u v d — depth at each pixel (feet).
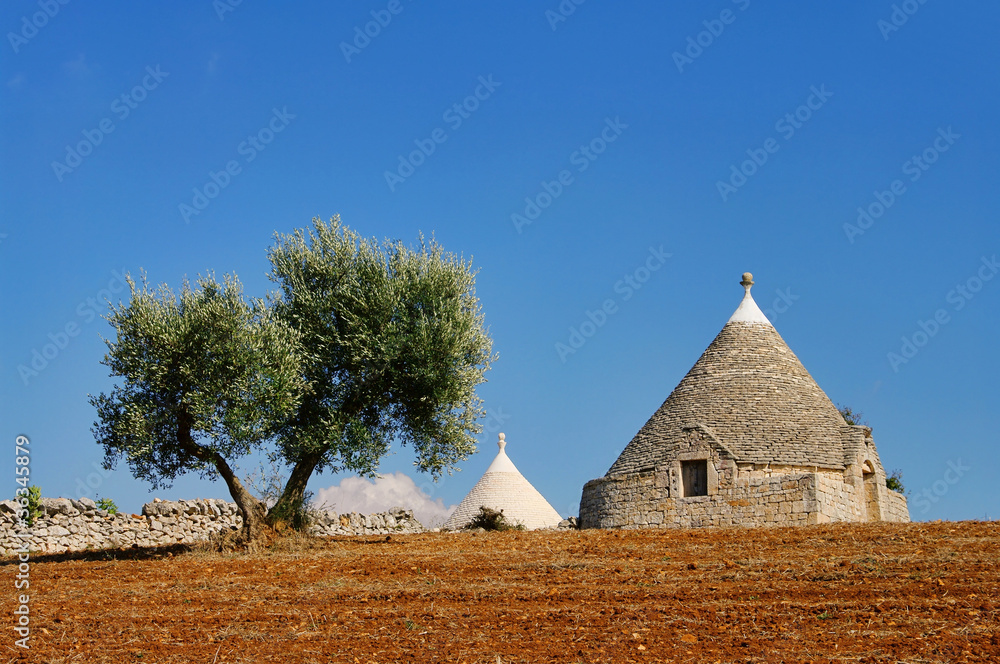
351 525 108.06
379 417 89.04
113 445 78.33
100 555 83.71
